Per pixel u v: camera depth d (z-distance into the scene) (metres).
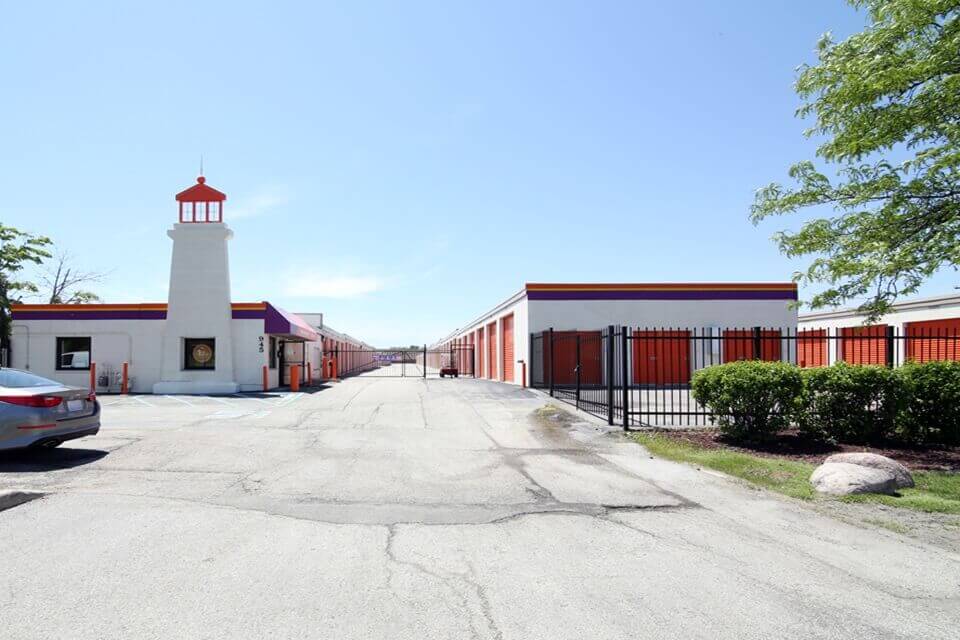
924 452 9.16
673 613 3.80
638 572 4.50
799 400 9.56
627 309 22.88
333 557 4.74
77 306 22.38
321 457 8.87
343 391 20.34
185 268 21.89
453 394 18.47
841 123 8.96
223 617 3.66
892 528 5.66
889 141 8.59
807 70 9.05
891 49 8.47
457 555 4.83
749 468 8.04
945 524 5.80
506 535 5.36
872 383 9.62
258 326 22.30
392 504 6.37
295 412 14.34
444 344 62.12
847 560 4.82
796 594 4.14
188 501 6.37
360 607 3.83
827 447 9.51
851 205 9.26
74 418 8.48
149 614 3.69
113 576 4.29
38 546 4.90
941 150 8.20
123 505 6.15
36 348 22.27
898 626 3.69
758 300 23.52
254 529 5.43
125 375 21.38
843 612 3.87
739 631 3.57
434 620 3.66
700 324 23.19
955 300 19.75
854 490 6.74
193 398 18.83
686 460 8.70
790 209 9.72
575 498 6.66
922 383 9.58
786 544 5.19
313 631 3.50
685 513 6.11
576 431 11.19
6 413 7.77
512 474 7.84
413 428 11.76
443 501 6.51
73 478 7.37
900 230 8.77
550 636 3.48
